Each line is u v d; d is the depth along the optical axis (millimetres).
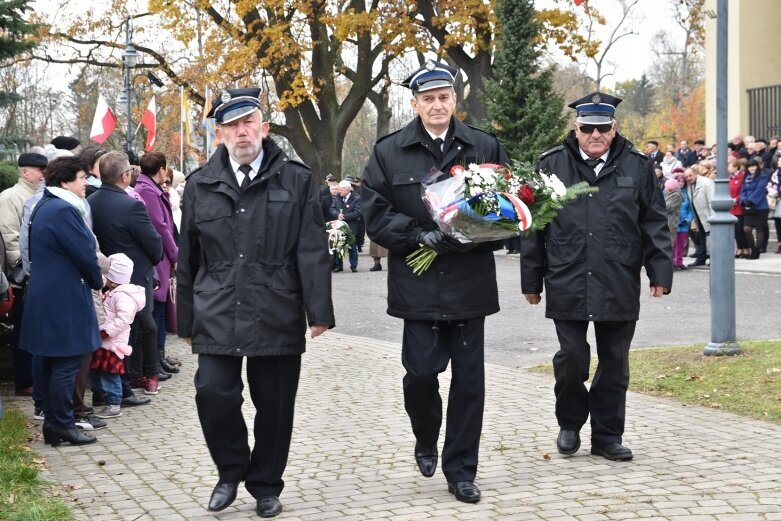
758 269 15430
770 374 7465
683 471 5312
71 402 6355
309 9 26688
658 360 8383
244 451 4883
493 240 4914
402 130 5180
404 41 27297
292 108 29125
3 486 5184
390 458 5828
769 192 17469
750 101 22109
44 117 47625
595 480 5203
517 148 23281
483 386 5047
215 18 28047
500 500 4902
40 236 6234
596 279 5570
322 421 6871
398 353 9852
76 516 4824
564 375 5660
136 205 7512
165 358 8898
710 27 22766
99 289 6512
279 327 4762
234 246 4785
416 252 4941
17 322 7930
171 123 33719
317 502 4988
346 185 21562
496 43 23922
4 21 9766
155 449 6230
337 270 20703
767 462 5430
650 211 5680
